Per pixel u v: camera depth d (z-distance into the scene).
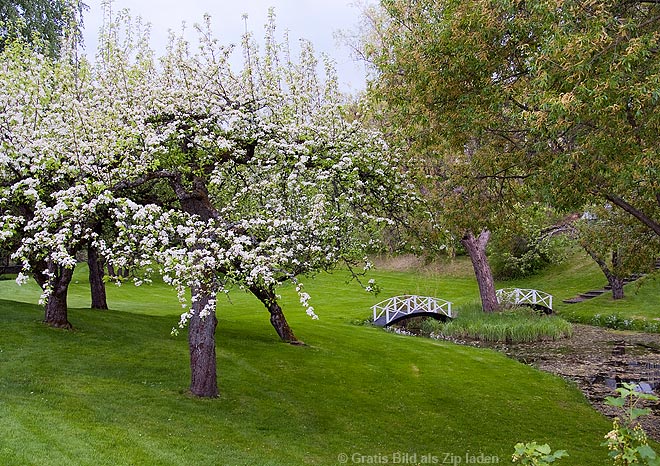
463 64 9.70
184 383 12.03
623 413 13.65
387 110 13.04
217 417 10.25
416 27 11.64
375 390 14.01
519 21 8.96
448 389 14.88
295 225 9.93
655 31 7.71
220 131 10.88
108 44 11.85
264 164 11.17
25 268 8.90
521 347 22.52
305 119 11.64
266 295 14.51
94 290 20.27
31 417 8.74
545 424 12.33
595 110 7.30
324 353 17.42
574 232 29.56
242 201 11.89
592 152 8.49
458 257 45.91
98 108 11.23
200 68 11.38
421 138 11.39
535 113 8.04
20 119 10.52
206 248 9.20
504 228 13.71
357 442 10.15
